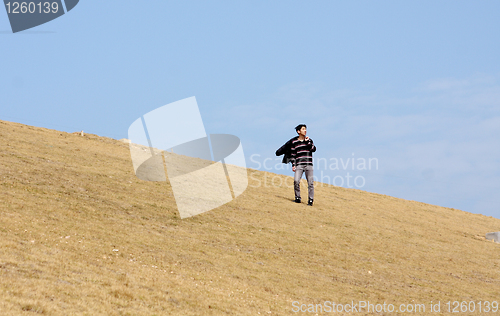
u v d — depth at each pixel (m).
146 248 11.68
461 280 14.20
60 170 18.20
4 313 6.34
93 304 7.48
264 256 13.27
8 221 10.88
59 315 6.78
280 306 9.60
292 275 12.04
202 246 13.03
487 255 18.38
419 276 13.91
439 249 17.91
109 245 11.12
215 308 8.67
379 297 11.46
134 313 7.54
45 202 13.45
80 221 12.55
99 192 16.33
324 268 13.17
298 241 15.43
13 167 16.72
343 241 16.42
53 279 8.13
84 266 9.20
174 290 9.10
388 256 15.52
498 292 13.43
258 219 17.42
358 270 13.52
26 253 9.08
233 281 10.63
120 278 9.02
